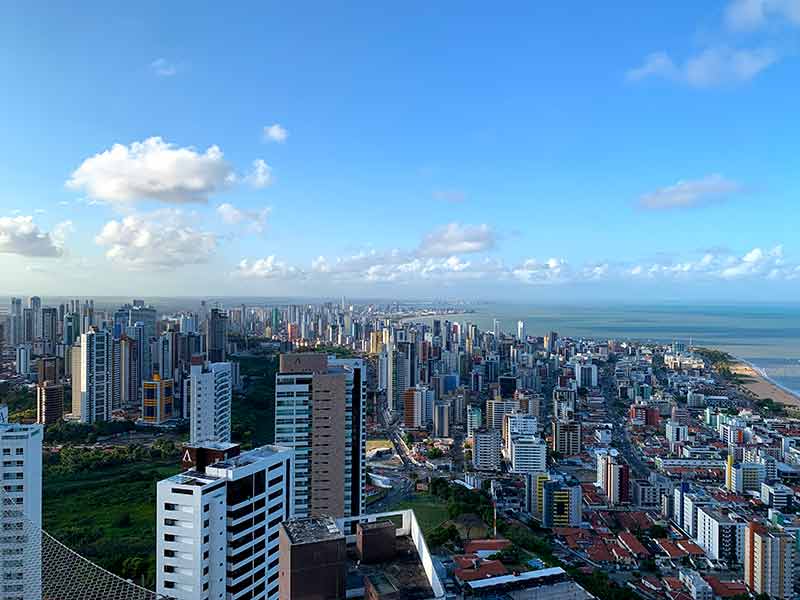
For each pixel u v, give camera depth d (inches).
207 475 3358.8
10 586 3442.4
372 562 2258.9
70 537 6530.5
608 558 7544.3
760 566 6806.1
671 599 6496.1
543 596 5876.0
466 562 6437.0
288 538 2138.3
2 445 4350.4
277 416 5974.4
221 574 3280.0
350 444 6259.8
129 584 3218.5
